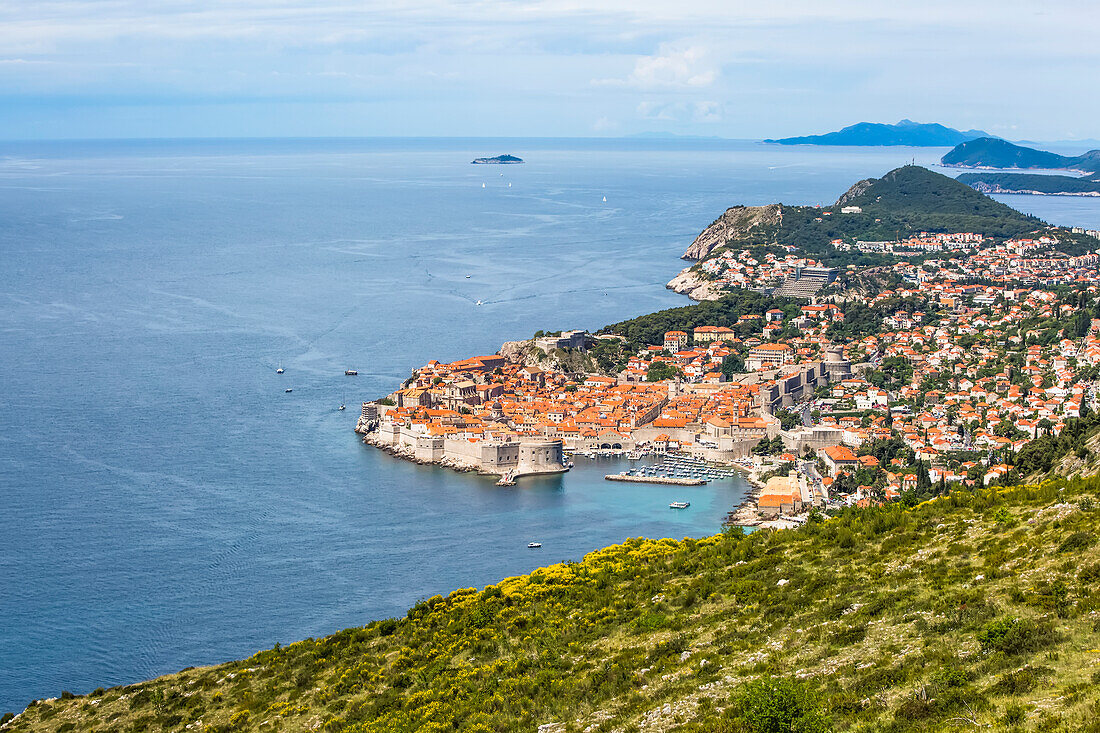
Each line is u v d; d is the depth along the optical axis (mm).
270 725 128625
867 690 95812
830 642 109438
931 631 104938
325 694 134375
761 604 127188
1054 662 91312
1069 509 126000
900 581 121312
